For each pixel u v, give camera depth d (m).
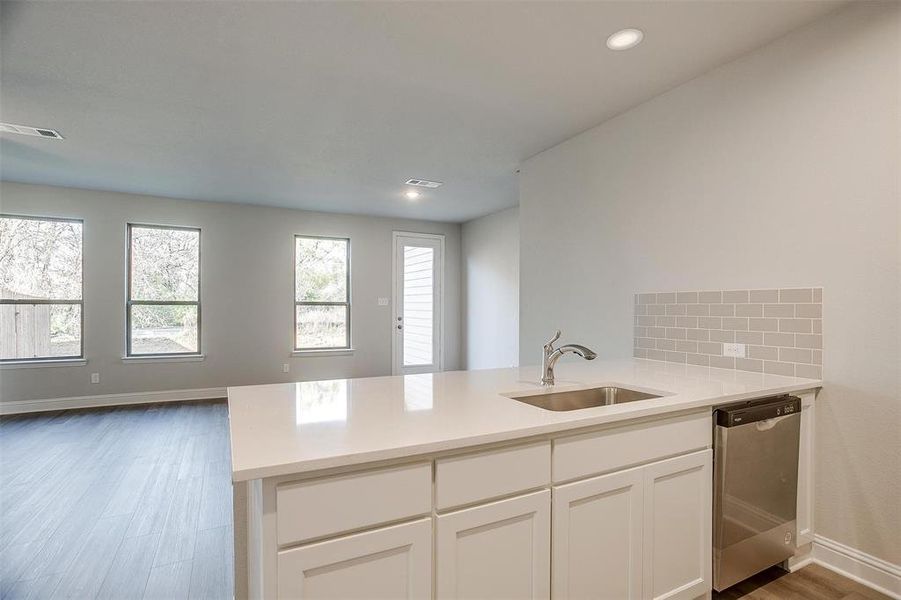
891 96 1.78
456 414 1.40
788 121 2.11
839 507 1.93
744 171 2.29
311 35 2.13
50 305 4.89
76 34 2.10
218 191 5.07
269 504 0.98
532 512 1.29
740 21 2.02
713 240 2.44
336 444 1.10
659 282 2.74
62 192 4.88
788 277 2.11
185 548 2.18
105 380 5.08
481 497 1.22
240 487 1.45
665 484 1.57
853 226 1.89
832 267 1.96
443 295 7.01
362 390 1.78
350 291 6.38
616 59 2.34
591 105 2.88
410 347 6.76
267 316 5.86
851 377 1.90
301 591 1.00
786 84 2.12
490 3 1.90
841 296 1.93
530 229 3.88
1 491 2.85
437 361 6.95
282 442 1.11
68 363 4.91
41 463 3.34
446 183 4.73
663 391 1.79
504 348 6.10
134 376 5.21
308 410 1.45
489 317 6.42
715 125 2.43
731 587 1.84
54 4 1.88
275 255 5.91
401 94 2.73
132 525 2.40
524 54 2.30
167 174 4.39
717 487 1.68
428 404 1.53
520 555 1.28
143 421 4.45
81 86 2.61
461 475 1.19
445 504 1.17
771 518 1.82
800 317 2.06
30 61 2.34
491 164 4.07
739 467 1.71
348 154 3.81
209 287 5.55
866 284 1.85
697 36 2.14
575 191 3.40
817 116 2.01
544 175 3.72
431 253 6.94
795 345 2.09
